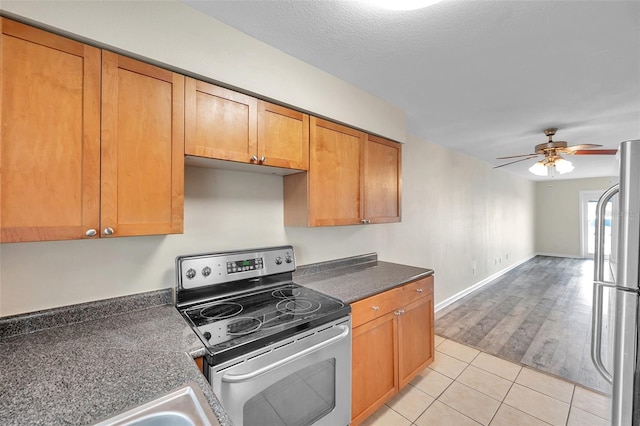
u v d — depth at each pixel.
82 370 0.88
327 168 1.86
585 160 4.64
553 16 1.29
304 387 1.34
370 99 2.14
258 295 1.68
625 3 1.20
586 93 2.13
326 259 2.34
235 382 1.05
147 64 1.17
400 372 1.98
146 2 1.15
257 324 1.28
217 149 1.35
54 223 0.97
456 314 3.66
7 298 1.11
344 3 1.22
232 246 1.75
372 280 2.03
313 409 1.38
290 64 1.63
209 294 1.54
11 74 0.90
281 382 1.25
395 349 1.93
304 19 1.33
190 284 1.46
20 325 1.12
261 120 1.51
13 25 0.90
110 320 1.28
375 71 1.82
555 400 2.02
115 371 0.88
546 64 1.72
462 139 3.48
